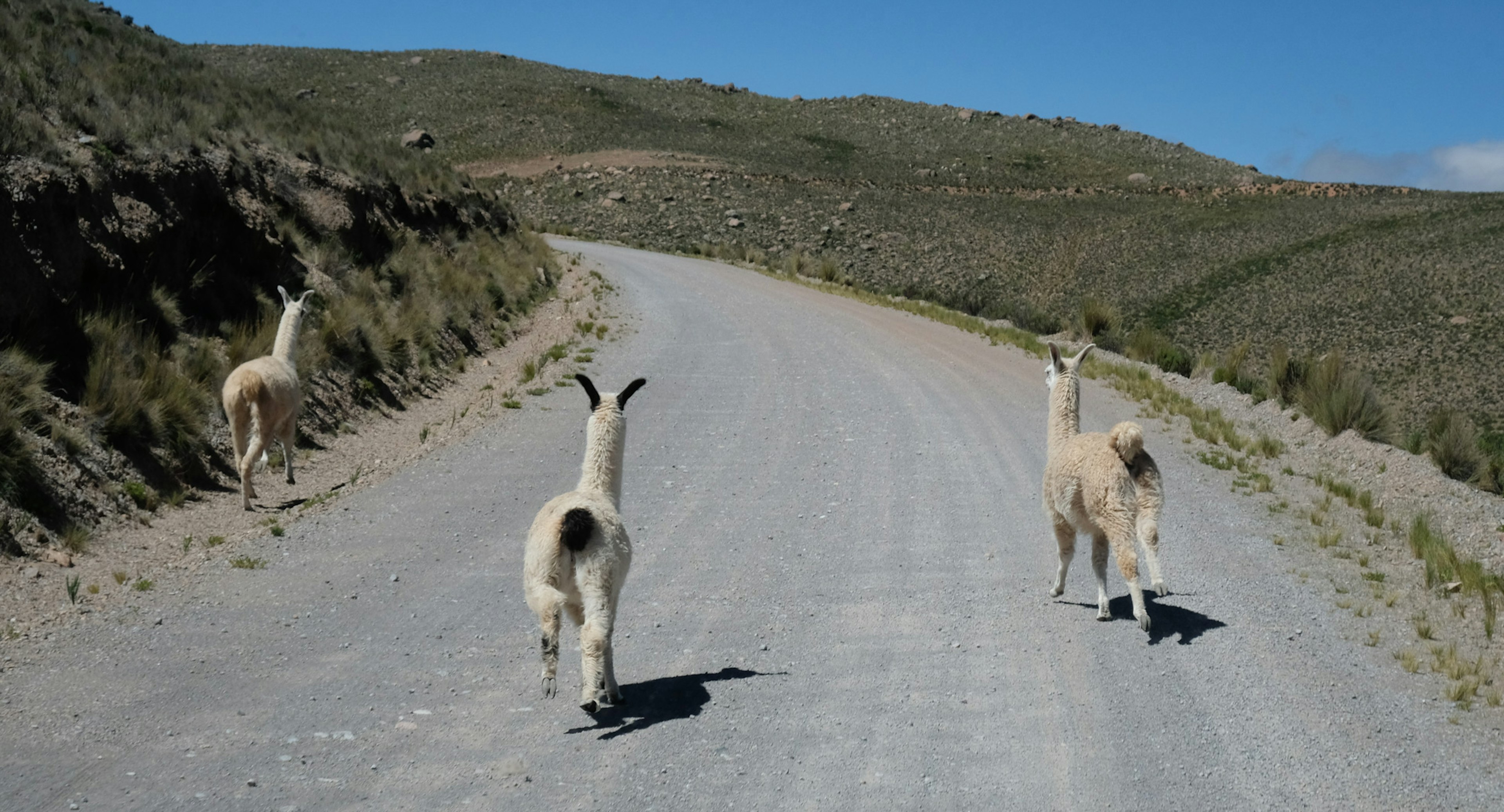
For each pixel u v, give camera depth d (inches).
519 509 426.6
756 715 244.4
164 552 357.1
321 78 4950.8
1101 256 2886.3
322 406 537.3
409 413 603.2
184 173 570.6
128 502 383.6
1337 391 596.1
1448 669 263.0
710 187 3435.0
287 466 451.5
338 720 237.3
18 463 343.9
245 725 232.5
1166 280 2588.6
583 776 213.9
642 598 327.6
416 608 314.5
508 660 277.6
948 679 266.4
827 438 561.0
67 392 414.9
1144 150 5369.1
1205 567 353.1
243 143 710.5
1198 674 265.4
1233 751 225.6
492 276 956.6
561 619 240.5
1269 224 3075.8
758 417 611.2
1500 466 514.9
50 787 201.0
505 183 3503.9
